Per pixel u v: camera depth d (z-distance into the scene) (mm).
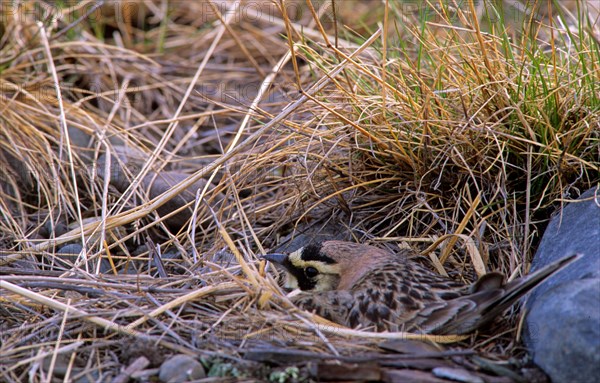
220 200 12383
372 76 11102
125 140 13664
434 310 8688
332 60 12883
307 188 11797
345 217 11672
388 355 8289
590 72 10945
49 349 8688
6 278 9570
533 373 8062
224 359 8359
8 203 12828
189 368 8195
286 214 11852
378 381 8047
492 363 8180
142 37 16875
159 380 8242
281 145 12391
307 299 9172
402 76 11578
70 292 9797
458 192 11125
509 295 8266
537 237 10602
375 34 11617
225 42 16688
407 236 11133
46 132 13945
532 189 10891
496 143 10906
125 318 9117
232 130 14500
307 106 12211
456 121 10805
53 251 11172
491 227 10633
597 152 10750
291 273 9836
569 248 9398
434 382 7918
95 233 11586
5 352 8641
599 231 9367
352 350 8438
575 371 7855
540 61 11305
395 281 9133
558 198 10578
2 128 13398
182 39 16922
